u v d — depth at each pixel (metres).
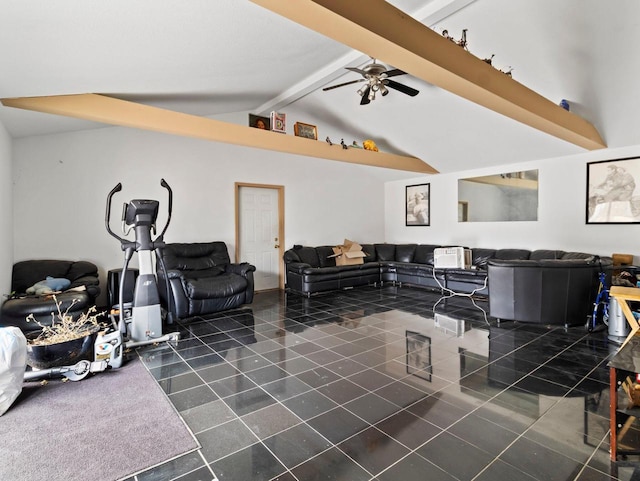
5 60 2.03
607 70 3.38
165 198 5.04
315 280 5.59
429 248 6.60
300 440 1.85
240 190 5.86
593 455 1.72
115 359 2.80
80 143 4.40
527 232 5.48
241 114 5.71
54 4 1.57
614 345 3.25
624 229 4.47
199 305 4.19
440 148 5.74
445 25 3.28
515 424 1.99
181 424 2.01
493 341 3.39
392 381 2.54
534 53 3.40
